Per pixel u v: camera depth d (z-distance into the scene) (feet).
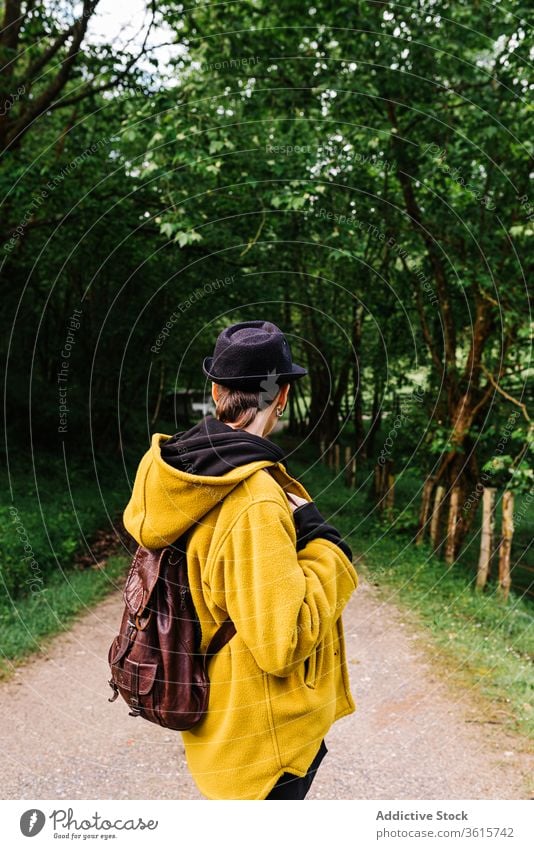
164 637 3.88
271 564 3.58
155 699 3.88
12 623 15.16
